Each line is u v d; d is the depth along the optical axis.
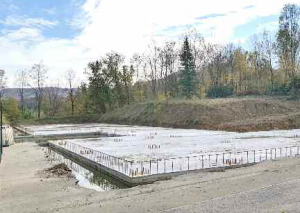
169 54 100.44
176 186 18.81
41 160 32.38
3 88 106.31
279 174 20.03
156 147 35.72
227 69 102.25
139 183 21.86
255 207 14.16
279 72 88.38
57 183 22.08
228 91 88.50
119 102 105.44
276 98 72.19
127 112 89.50
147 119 76.56
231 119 60.38
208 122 59.84
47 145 48.84
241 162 25.89
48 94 117.06
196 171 23.56
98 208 15.19
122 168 25.05
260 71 96.12
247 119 58.84
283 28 81.12
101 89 103.38
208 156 28.97
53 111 116.69
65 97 117.75
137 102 99.75
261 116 61.22
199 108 64.81
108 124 87.69
